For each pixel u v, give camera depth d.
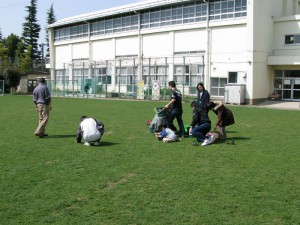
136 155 9.03
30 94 49.94
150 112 20.62
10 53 80.69
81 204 5.64
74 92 45.25
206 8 34.19
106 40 45.19
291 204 5.61
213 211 5.34
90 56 47.38
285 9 34.09
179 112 11.70
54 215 5.22
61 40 52.78
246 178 6.96
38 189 6.32
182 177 7.04
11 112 20.56
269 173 7.32
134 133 12.59
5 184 6.59
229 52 32.69
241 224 4.91
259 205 5.56
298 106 28.30
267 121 16.77
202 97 10.83
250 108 25.75
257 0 30.86
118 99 36.56
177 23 36.84
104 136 11.96
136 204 5.62
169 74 37.72
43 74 58.50
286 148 9.95
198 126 10.69
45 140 11.17
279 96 32.59
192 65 35.47
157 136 11.34
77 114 19.36
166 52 38.12
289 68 32.19
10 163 8.16
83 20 47.19
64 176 7.11
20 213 5.30
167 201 5.74
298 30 31.19
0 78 54.28
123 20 42.66
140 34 40.50
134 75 40.22
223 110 11.00
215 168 7.73
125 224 4.93
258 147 10.10
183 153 9.27
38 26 76.50
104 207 5.51
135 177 7.06
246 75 31.28
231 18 32.34
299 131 13.38
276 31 32.50
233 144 10.55
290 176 7.10
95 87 42.09
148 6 38.44
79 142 10.71
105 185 6.56
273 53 32.62
